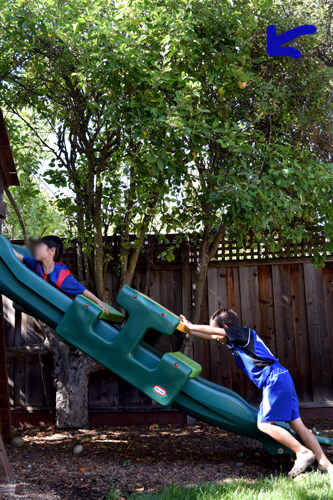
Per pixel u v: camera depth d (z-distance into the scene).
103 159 5.12
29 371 5.85
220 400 3.63
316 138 5.28
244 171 4.29
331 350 5.76
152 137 4.18
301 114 5.11
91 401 5.78
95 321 3.62
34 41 4.69
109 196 5.51
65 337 3.58
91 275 5.87
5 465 3.13
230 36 4.52
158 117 4.17
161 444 4.62
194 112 4.37
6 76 5.14
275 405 3.31
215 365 5.82
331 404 5.64
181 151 4.37
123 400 5.76
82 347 3.57
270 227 4.65
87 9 4.05
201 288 5.69
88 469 3.70
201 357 5.85
